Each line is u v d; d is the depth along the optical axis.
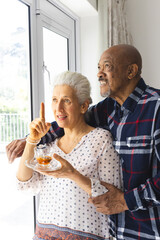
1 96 1.73
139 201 1.00
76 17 2.34
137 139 1.07
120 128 1.13
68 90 1.10
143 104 1.10
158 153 1.01
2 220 1.84
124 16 2.32
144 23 2.50
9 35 1.69
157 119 1.03
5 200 1.84
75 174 1.00
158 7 2.46
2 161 1.76
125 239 1.11
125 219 1.12
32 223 1.81
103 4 2.14
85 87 1.13
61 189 1.10
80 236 1.06
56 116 1.13
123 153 1.11
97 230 1.08
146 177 1.06
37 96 1.68
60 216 1.08
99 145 1.12
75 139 1.17
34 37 1.64
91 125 1.31
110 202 1.04
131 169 1.08
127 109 1.12
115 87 1.15
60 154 1.17
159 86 2.53
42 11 1.75
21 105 1.70
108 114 1.25
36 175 1.20
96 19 2.37
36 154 1.00
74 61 2.34
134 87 1.16
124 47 1.15
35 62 1.66
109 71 1.13
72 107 1.10
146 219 1.07
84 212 1.07
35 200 1.71
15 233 1.76
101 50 2.16
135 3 2.51
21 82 1.68
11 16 1.67
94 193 1.02
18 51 1.69
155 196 0.96
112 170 1.12
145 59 2.53
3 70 1.73
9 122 1.73
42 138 1.24
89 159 1.11
